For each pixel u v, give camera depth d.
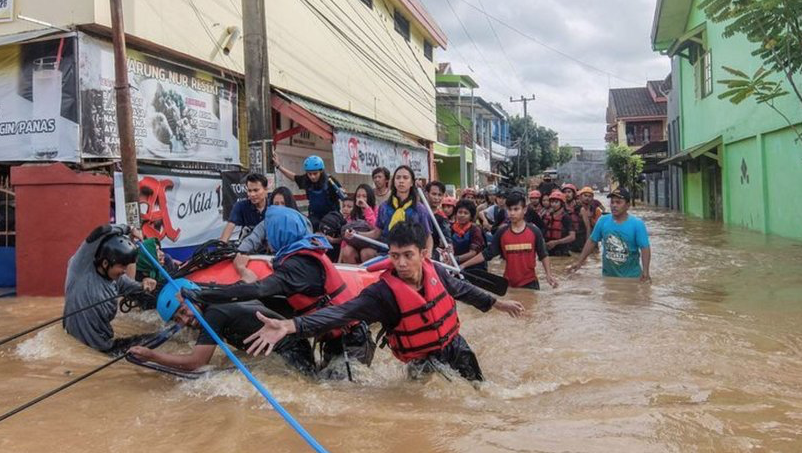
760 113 14.72
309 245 4.23
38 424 3.23
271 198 5.63
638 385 3.98
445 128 32.62
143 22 8.05
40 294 7.01
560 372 4.34
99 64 7.56
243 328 4.24
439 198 7.85
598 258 11.48
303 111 10.88
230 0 10.01
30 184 7.05
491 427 3.19
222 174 9.72
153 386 3.91
